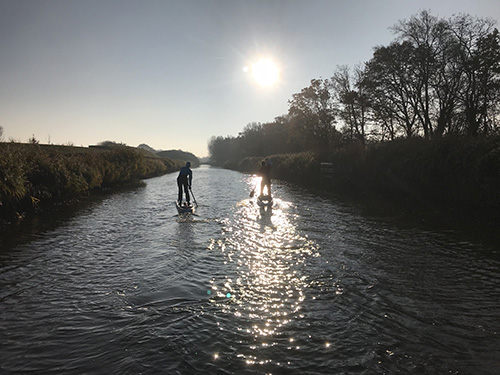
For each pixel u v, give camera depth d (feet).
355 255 25.52
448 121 82.38
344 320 15.62
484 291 18.86
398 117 95.50
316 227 35.73
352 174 86.07
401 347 13.47
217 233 33.04
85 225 36.91
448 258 24.67
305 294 18.48
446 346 13.56
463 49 75.36
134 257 25.05
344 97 116.16
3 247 27.50
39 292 18.65
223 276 21.09
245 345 13.48
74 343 13.62
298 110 141.59
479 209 40.37
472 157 42.37
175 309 16.57
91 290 18.92
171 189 85.10
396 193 61.72
